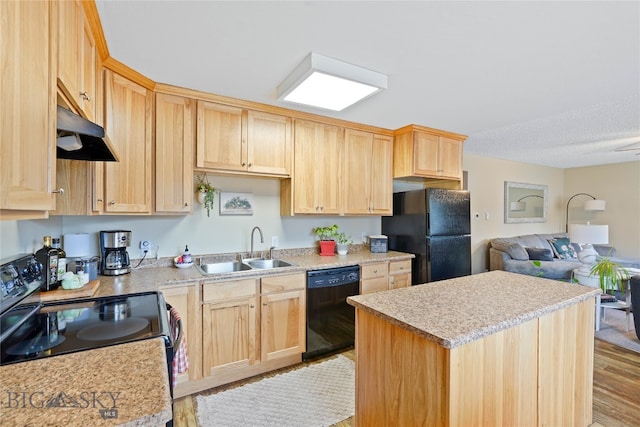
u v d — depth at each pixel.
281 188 3.14
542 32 1.62
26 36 0.80
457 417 1.14
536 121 3.17
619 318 3.79
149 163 2.19
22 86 0.78
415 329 1.21
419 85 2.28
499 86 2.30
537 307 1.46
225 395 2.19
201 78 2.17
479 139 4.03
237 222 2.95
